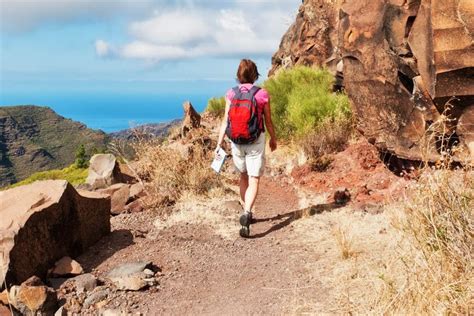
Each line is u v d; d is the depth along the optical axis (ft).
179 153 27.63
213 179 26.53
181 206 23.79
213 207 23.71
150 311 14.51
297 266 16.57
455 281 11.10
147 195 24.90
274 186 27.58
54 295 14.43
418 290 11.21
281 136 34.30
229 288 15.65
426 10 19.71
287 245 18.70
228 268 17.15
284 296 14.48
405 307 11.27
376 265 14.83
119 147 28.27
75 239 18.22
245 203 20.24
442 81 18.85
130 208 23.76
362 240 17.37
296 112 32.78
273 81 40.68
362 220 19.66
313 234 19.26
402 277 12.72
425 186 13.12
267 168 30.25
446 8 18.11
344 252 16.33
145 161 28.45
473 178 13.29
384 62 22.17
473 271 11.27
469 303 10.61
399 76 21.65
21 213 15.83
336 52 42.19
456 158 19.49
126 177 28.04
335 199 23.04
